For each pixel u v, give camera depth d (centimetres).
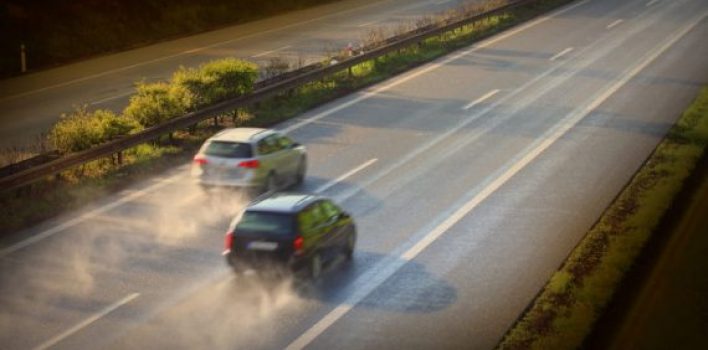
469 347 1991
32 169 3039
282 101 4606
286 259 2275
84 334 2058
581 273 2400
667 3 7962
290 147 3272
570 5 8012
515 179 3347
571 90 4897
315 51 5909
